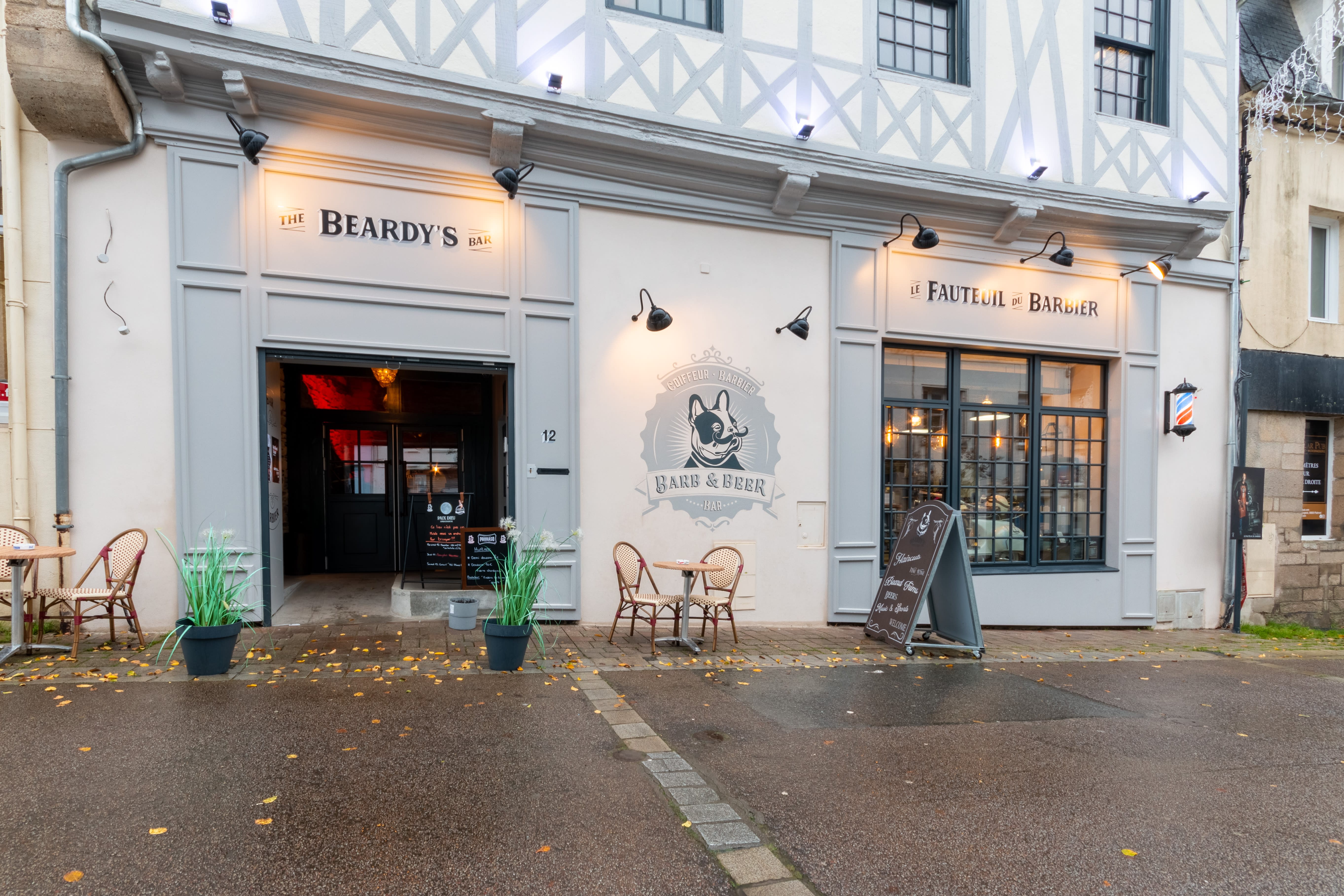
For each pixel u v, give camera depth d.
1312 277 9.34
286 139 5.52
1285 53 8.99
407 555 6.86
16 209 5.22
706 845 2.75
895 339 7.37
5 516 5.32
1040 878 2.64
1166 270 7.45
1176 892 2.59
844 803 3.19
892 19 7.24
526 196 6.15
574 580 6.34
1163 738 4.25
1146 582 8.23
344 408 8.34
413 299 5.87
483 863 2.56
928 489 7.65
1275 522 8.91
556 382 6.30
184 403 5.37
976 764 3.71
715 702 4.52
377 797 3.02
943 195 7.07
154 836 2.63
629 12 6.36
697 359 6.71
